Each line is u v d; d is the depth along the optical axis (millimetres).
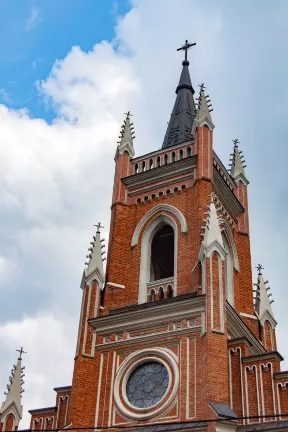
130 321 36188
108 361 35562
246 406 31984
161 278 41656
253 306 42000
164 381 33594
